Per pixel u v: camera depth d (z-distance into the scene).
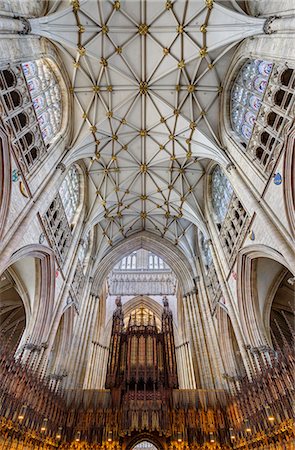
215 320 21.50
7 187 12.52
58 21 15.32
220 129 19.64
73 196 22.61
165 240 28.94
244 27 14.59
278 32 12.52
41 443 14.49
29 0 14.17
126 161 23.70
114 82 19.44
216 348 20.73
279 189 12.77
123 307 38.41
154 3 16.62
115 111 20.53
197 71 18.67
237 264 17.17
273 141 13.96
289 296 21.11
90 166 23.30
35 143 15.45
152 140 22.66
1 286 20.53
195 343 22.86
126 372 21.42
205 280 24.62
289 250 11.84
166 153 23.06
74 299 21.78
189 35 17.34
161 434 16.41
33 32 13.73
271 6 13.59
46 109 17.20
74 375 20.34
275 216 13.09
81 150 20.38
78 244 21.95
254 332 15.98
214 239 21.53
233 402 16.70
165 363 22.66
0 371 12.02
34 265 17.23
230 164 17.73
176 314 36.72
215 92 19.41
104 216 25.86
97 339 32.81
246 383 15.42
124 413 17.17
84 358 22.09
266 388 13.16
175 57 18.36
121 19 17.08
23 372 13.55
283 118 12.75
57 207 18.59
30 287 17.88
